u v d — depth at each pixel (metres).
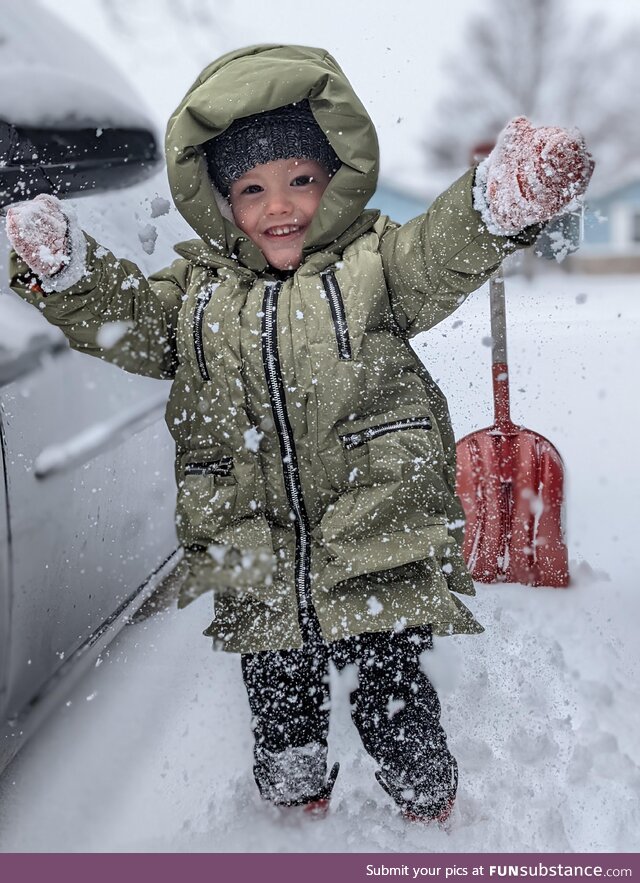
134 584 2.21
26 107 1.82
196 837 1.74
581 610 2.65
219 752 2.01
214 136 1.82
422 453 1.72
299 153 1.83
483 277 1.75
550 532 2.83
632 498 3.72
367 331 1.75
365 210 1.90
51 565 1.73
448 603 1.69
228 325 1.73
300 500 1.70
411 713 1.73
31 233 1.59
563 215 1.72
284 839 1.72
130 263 1.81
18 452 1.62
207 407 1.73
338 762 1.87
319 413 1.68
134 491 2.12
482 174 1.66
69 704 2.20
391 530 1.68
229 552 1.66
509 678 2.24
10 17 1.98
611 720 2.09
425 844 1.70
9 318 1.69
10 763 1.98
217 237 1.84
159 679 2.31
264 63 1.82
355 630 1.64
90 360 1.92
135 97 2.14
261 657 1.78
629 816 1.77
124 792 1.88
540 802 1.80
